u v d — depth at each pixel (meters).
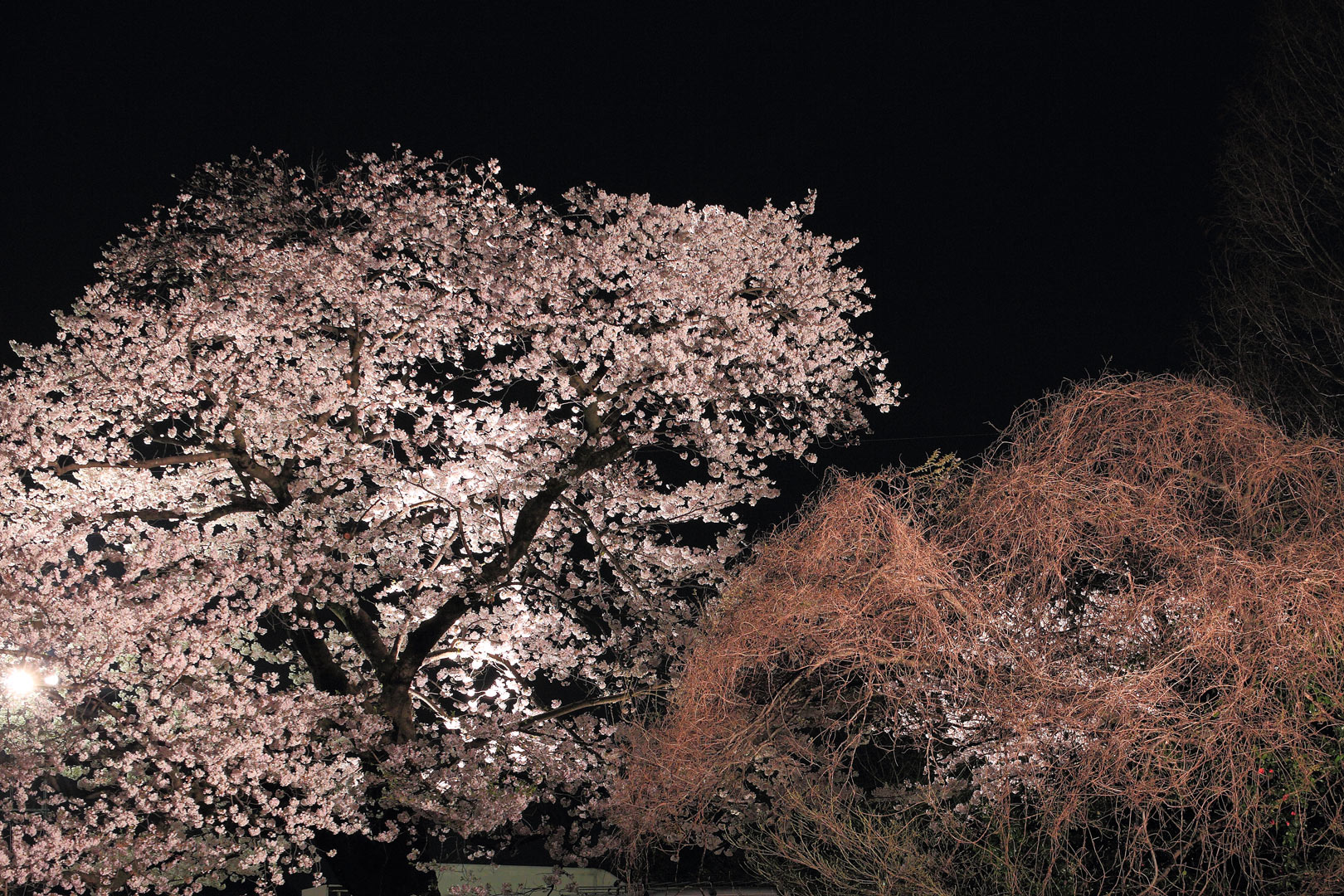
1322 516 4.65
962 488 5.24
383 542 8.73
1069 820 4.24
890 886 4.60
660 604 8.80
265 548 8.19
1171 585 4.34
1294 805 4.25
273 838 7.29
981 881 4.57
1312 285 12.19
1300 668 4.15
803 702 5.46
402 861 7.80
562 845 7.95
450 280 9.09
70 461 9.06
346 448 8.69
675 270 9.08
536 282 8.83
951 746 4.96
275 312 8.83
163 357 8.34
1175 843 4.25
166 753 7.03
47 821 6.97
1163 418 4.81
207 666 7.55
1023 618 4.53
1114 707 4.12
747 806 6.09
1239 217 12.45
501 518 8.84
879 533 4.99
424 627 8.47
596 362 9.06
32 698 7.26
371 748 7.92
